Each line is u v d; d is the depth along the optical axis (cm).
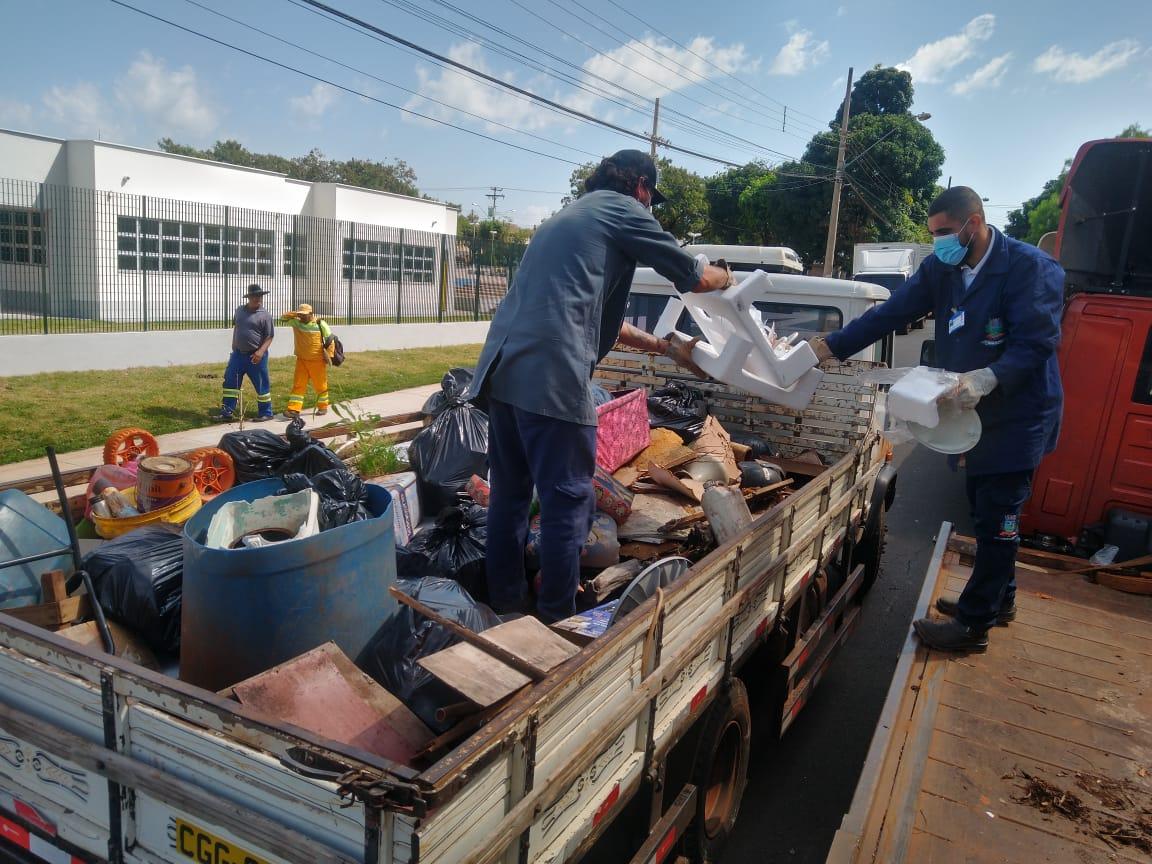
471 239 2569
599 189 323
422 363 1756
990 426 342
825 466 514
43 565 265
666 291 624
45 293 1470
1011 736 288
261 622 221
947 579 423
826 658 464
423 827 140
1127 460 516
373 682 208
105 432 991
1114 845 235
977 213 334
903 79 4444
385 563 251
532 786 179
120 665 181
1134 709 308
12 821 214
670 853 288
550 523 296
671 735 262
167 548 279
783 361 363
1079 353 523
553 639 213
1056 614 395
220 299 2103
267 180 2338
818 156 4012
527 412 291
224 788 168
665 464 418
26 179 1922
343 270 2302
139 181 2050
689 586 254
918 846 231
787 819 401
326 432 427
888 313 386
